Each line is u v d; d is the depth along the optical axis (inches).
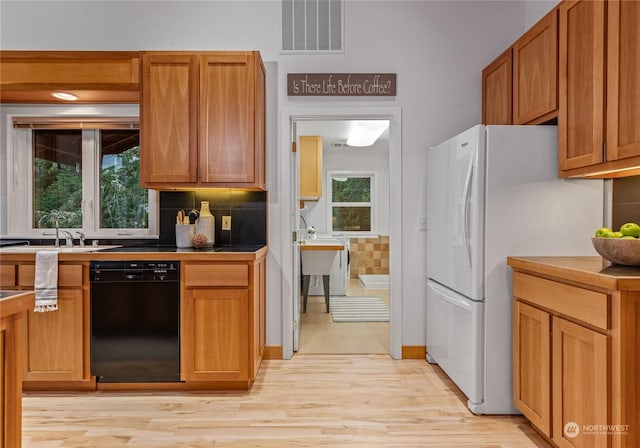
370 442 77.5
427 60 122.6
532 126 86.7
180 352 98.8
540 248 87.0
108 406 92.5
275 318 123.1
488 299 87.1
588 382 62.0
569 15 79.6
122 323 98.5
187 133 105.6
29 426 83.6
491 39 122.3
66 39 121.1
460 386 95.4
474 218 87.7
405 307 123.5
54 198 125.3
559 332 69.3
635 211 80.5
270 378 108.2
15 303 46.7
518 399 83.5
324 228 261.6
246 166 106.0
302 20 122.6
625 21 65.3
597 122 71.9
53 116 121.6
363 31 122.5
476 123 122.6
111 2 121.4
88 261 98.3
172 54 105.4
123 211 126.0
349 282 260.5
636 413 56.1
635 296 56.1
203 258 98.0
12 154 122.9
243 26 122.4
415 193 123.3
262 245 121.3
